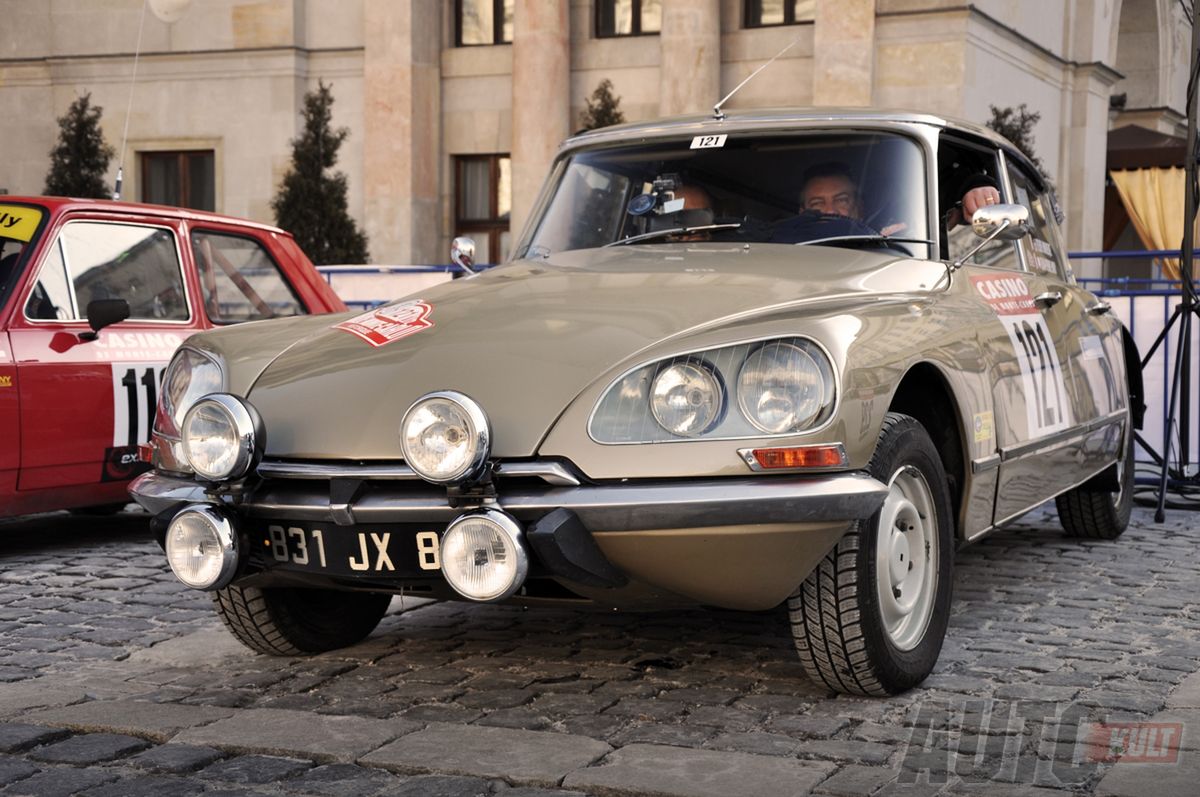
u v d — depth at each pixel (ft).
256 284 23.07
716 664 13.16
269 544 11.67
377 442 11.18
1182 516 24.12
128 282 21.07
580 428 10.74
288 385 11.85
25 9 79.77
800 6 69.36
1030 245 17.31
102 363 20.26
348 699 12.07
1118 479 20.12
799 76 68.85
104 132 78.74
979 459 13.35
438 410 10.59
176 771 10.10
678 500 10.47
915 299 12.84
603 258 14.19
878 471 11.30
